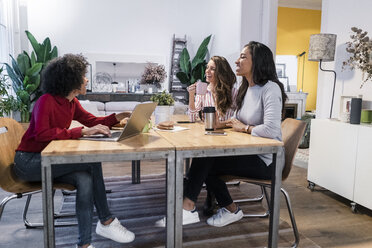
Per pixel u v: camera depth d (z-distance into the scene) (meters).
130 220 2.19
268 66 1.84
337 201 2.69
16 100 5.00
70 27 6.19
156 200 2.59
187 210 1.78
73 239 1.92
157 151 1.36
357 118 2.51
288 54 7.16
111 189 2.87
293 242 1.91
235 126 1.88
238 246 1.85
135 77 6.62
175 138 1.60
